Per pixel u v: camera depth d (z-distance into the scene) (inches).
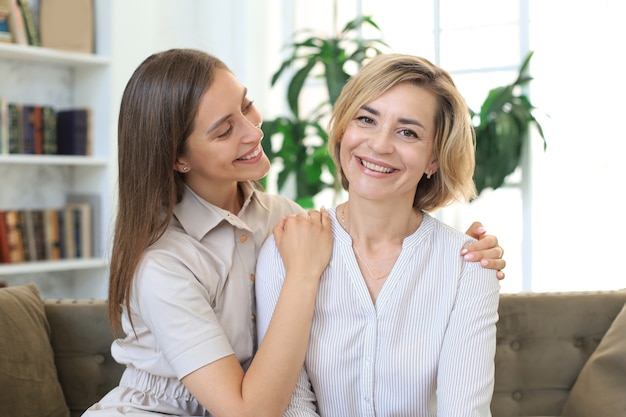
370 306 62.6
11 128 144.5
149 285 63.3
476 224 70.2
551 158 154.4
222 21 184.1
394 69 60.4
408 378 62.8
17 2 142.3
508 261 159.5
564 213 153.7
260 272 66.5
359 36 174.1
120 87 173.6
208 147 66.4
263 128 160.1
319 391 64.2
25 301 81.6
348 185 66.7
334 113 63.6
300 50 182.5
